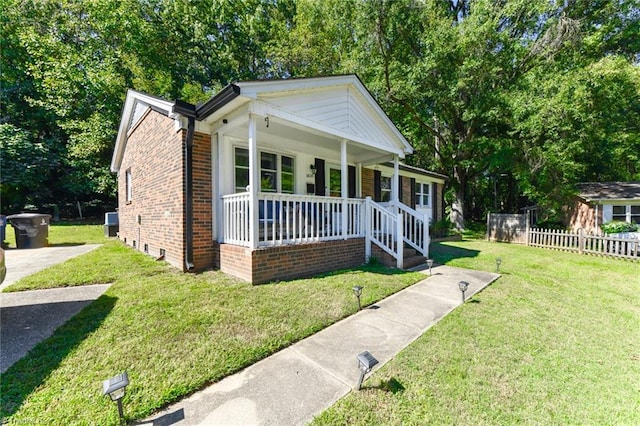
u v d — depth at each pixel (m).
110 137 14.84
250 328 3.09
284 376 2.33
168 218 6.01
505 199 25.11
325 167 8.70
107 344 2.68
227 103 4.79
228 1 17.39
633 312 4.01
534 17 13.51
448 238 12.84
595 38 12.52
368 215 6.82
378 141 7.58
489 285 5.19
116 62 14.59
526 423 1.90
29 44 13.84
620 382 2.38
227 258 5.24
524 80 13.11
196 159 5.43
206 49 17.23
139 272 5.21
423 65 12.95
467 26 13.06
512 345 2.95
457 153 16.84
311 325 3.23
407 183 12.94
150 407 1.92
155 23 15.43
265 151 7.02
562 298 4.57
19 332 2.89
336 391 2.15
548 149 12.40
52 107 14.73
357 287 3.81
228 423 1.81
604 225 13.32
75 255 7.06
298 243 5.35
